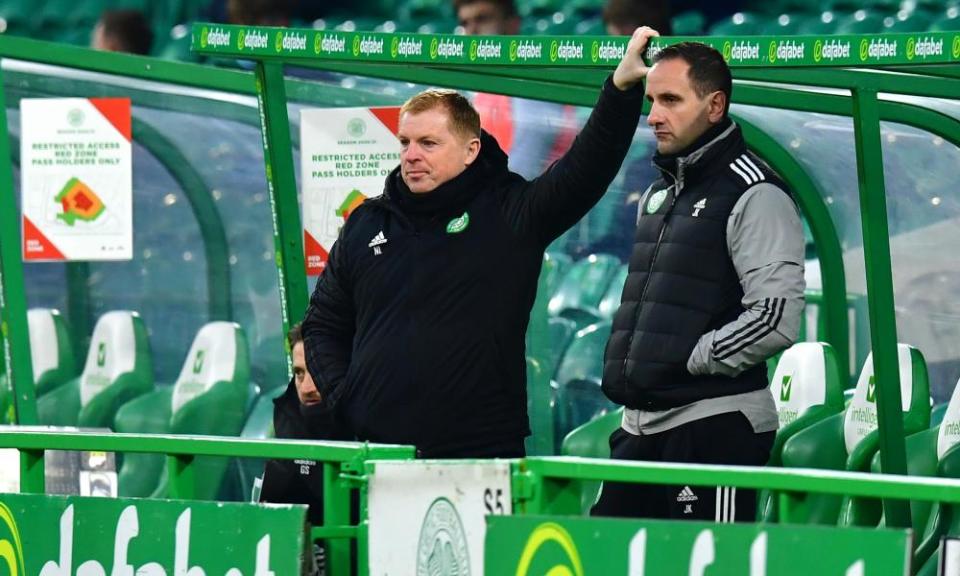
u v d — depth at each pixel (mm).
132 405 28125
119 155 25797
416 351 15352
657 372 15836
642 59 15156
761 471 11320
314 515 17828
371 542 13688
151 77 26203
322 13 46344
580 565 11906
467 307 15367
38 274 29062
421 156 15375
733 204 15656
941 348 20438
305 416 17891
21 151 26141
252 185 27172
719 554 11141
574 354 23438
